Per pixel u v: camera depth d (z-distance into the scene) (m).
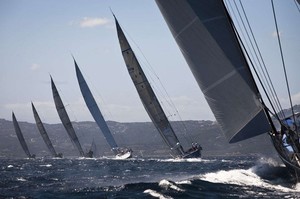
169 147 175.38
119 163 184.12
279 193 47.97
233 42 54.25
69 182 81.31
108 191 54.94
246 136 52.75
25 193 61.22
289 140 53.50
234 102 54.12
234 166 112.50
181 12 57.59
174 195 48.16
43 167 164.62
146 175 95.12
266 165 66.88
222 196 46.75
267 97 54.25
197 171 100.12
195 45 57.00
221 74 55.03
